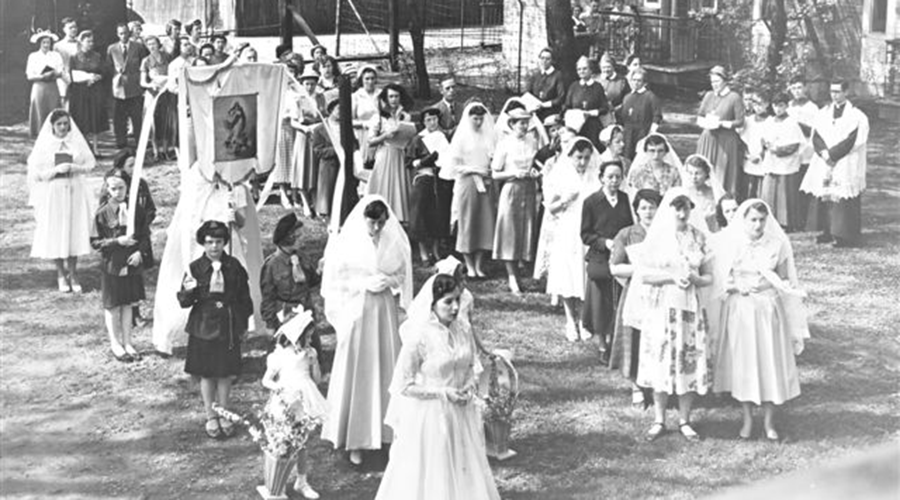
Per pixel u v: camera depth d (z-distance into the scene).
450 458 7.93
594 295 11.00
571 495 8.72
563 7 18.77
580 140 11.77
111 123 20.95
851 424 9.82
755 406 10.20
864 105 22.12
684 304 9.41
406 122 14.12
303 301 9.97
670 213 9.41
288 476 8.55
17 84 23.28
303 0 29.81
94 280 13.60
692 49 24.94
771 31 22.16
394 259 9.14
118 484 9.02
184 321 11.20
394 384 8.05
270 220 15.56
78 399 10.48
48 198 12.83
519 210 12.98
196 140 10.98
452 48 28.55
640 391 10.27
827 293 13.24
